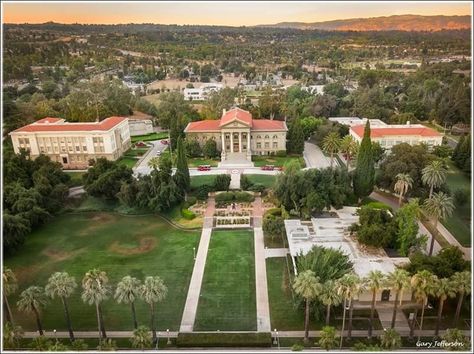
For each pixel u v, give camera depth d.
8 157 106.25
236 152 142.88
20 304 53.56
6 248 79.38
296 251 72.56
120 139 144.12
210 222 93.06
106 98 195.12
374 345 53.91
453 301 61.19
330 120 171.38
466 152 120.19
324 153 145.00
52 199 99.19
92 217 98.75
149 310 63.44
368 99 196.12
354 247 73.75
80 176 125.12
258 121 145.75
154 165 115.25
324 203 89.12
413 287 52.25
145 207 100.00
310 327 58.53
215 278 71.06
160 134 173.88
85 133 132.62
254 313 61.81
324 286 53.94
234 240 84.50
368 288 53.22
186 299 65.62
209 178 118.75
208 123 147.25
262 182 114.25
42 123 141.75
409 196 100.56
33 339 56.69
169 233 89.19
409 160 100.62
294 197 90.94
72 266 76.25
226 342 55.06
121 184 101.75
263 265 74.56
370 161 95.88
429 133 127.81
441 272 58.59
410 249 71.31
